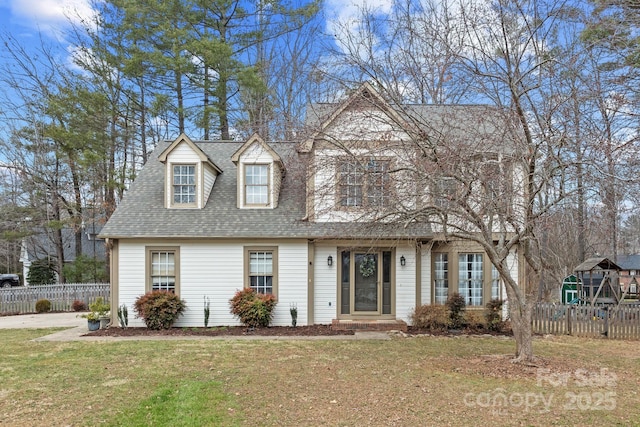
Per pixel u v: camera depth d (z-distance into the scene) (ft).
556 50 29.45
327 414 19.44
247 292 43.75
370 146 34.63
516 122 27.14
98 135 72.59
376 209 28.99
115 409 20.27
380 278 45.39
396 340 37.76
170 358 30.63
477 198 27.81
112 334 41.14
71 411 20.12
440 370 27.04
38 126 79.61
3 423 18.78
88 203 80.89
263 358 30.55
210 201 48.32
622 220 50.93
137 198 48.24
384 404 20.76
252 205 47.60
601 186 24.79
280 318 45.06
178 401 21.20
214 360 29.96
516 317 29.43
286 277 45.21
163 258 45.21
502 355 31.01
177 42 70.23
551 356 31.35
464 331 42.39
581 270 55.77
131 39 71.61
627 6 33.04
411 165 28.55
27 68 77.36
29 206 84.28
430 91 41.06
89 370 27.43
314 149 38.83
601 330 40.37
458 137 29.68
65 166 79.92
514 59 28.22
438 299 46.70
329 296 45.47
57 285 66.28
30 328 46.80
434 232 43.19
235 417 19.06
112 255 44.55
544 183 25.48
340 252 45.57
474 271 46.96
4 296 62.54
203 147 56.80
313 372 26.63
